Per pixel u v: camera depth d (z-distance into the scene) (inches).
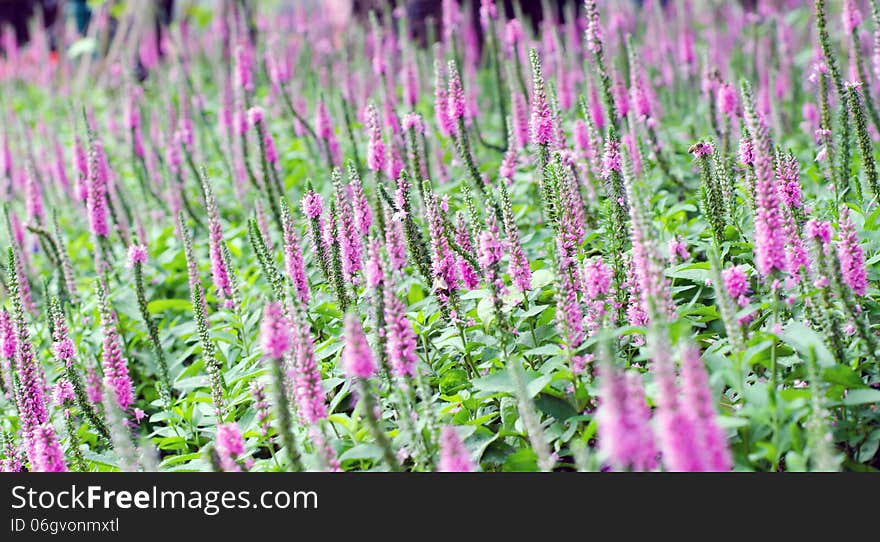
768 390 226.2
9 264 306.3
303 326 253.3
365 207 324.5
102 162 505.4
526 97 476.7
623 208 328.5
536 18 824.9
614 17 619.8
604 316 286.7
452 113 393.4
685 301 334.6
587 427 257.0
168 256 484.1
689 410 187.5
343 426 285.1
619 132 444.5
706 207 326.6
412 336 252.8
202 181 363.9
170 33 881.5
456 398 282.0
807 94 633.0
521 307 316.2
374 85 618.2
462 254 307.9
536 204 429.7
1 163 642.2
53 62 1015.0
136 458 250.5
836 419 251.0
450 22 628.4
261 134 460.8
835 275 256.1
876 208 340.8
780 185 310.0
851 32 426.0
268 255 328.2
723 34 778.8
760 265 264.7
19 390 296.2
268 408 279.3
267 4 970.7
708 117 484.1
